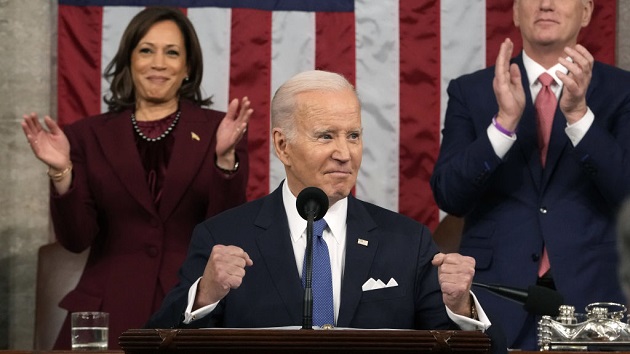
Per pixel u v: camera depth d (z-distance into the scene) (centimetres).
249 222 1320
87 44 2389
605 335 1306
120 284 1827
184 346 898
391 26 2431
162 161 1894
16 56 2447
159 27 1972
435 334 883
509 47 1741
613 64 2381
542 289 1201
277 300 1255
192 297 1145
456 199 1752
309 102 1292
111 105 1961
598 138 1708
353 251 1286
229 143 1769
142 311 1812
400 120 2416
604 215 1752
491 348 1170
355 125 1296
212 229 1322
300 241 1303
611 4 2388
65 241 1842
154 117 1944
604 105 1819
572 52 1700
